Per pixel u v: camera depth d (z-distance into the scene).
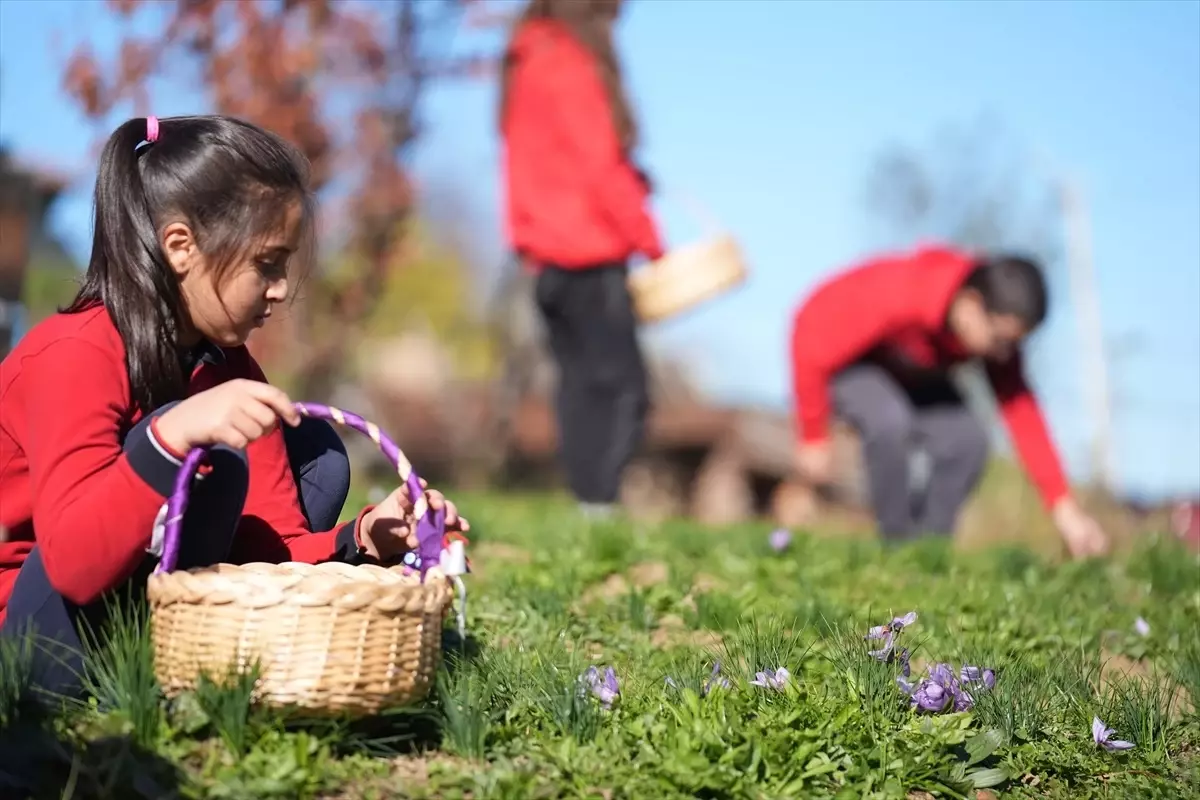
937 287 6.31
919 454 6.73
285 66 9.79
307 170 2.70
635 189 6.39
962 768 2.69
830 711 2.77
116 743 2.24
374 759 2.44
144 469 2.33
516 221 6.58
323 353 11.40
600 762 2.53
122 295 2.53
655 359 23.06
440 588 2.45
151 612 2.45
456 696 2.62
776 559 5.04
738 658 3.16
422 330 24.84
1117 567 5.59
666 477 19.00
